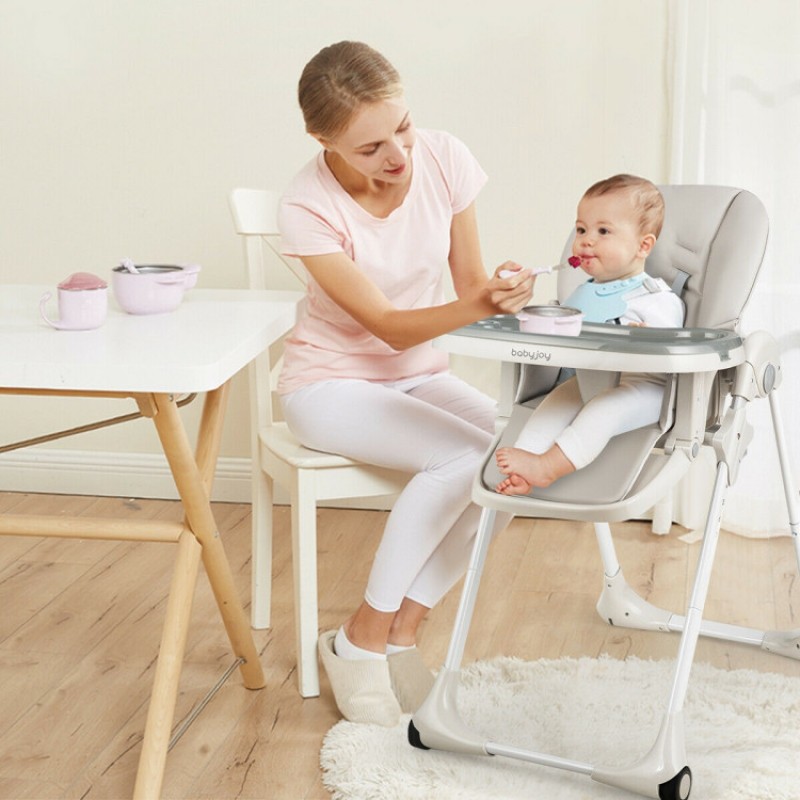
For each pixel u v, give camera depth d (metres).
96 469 3.37
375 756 1.99
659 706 2.16
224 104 3.12
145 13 3.09
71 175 3.21
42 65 3.16
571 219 3.03
